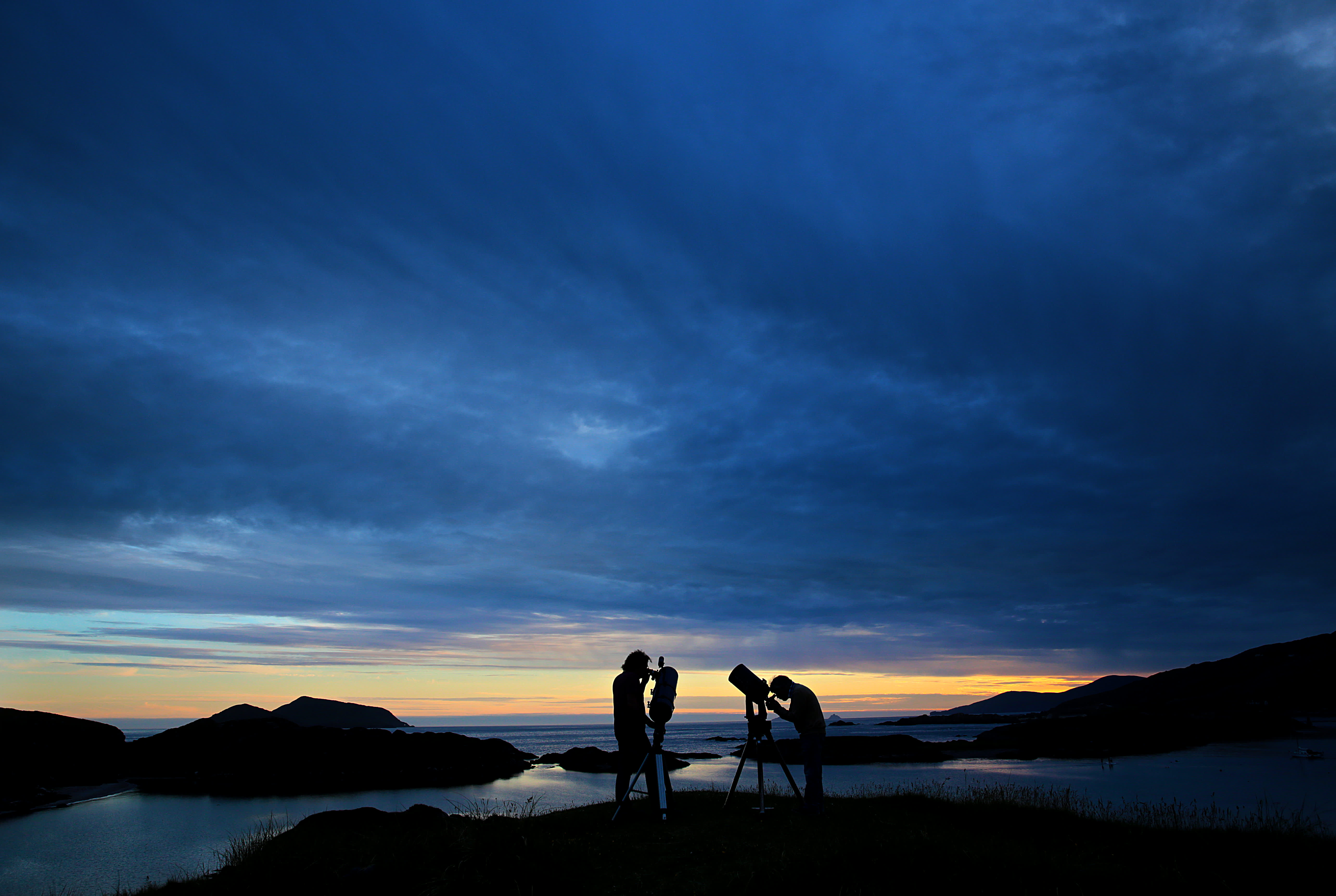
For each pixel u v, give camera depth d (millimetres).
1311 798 21578
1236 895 6992
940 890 6938
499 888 7023
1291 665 137250
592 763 44250
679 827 9484
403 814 12477
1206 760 42531
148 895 8078
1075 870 7375
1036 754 52312
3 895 13094
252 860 8422
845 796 14562
